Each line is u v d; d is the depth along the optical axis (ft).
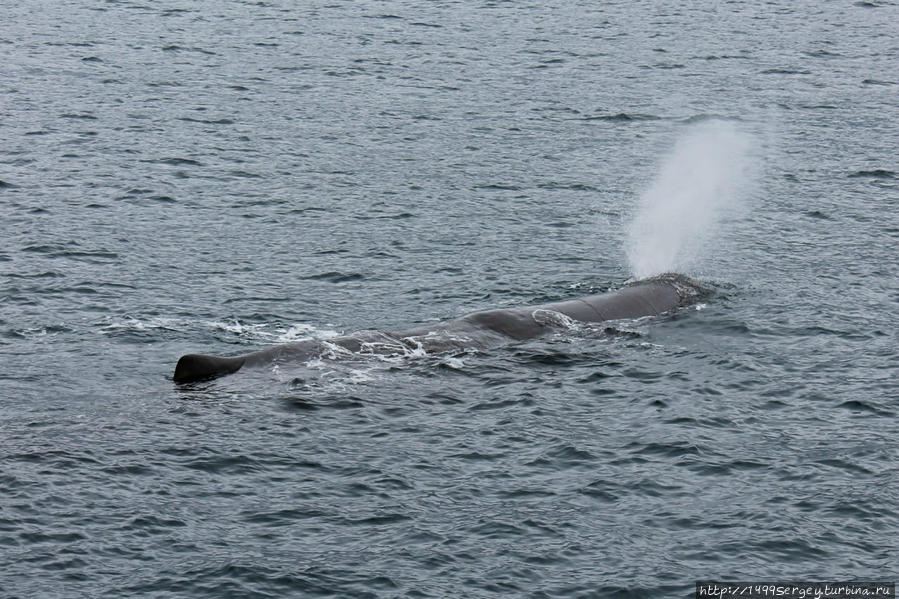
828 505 353.10
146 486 352.49
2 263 565.53
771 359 469.57
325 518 340.18
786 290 560.20
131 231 631.15
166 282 552.82
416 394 426.51
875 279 579.89
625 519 344.49
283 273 573.33
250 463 369.30
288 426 395.75
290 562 318.04
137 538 326.24
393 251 614.34
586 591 310.24
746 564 323.37
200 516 338.75
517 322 495.41
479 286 561.84
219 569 313.32
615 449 386.73
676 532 338.34
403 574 314.55
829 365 463.42
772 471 373.81
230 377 433.48
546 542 331.16
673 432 398.42
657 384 441.68
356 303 534.37
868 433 401.90
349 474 365.40
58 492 345.72
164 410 405.59
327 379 434.30
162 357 460.96
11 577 305.73
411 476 365.40
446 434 394.93
